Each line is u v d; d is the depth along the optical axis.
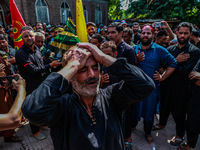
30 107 0.71
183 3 11.02
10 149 2.40
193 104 1.99
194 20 11.12
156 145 2.45
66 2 13.16
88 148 0.83
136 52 2.48
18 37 3.07
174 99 2.33
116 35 2.22
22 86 0.90
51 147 2.44
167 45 3.61
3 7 10.86
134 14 14.31
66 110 0.89
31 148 2.42
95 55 0.86
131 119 2.35
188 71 2.20
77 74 0.89
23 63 2.32
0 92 2.41
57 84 0.76
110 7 22.19
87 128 0.87
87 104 0.96
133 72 0.87
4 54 2.59
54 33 5.20
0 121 0.66
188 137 2.13
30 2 11.45
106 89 1.11
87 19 14.93
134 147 2.41
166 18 11.44
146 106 2.35
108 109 0.98
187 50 2.25
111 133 0.91
